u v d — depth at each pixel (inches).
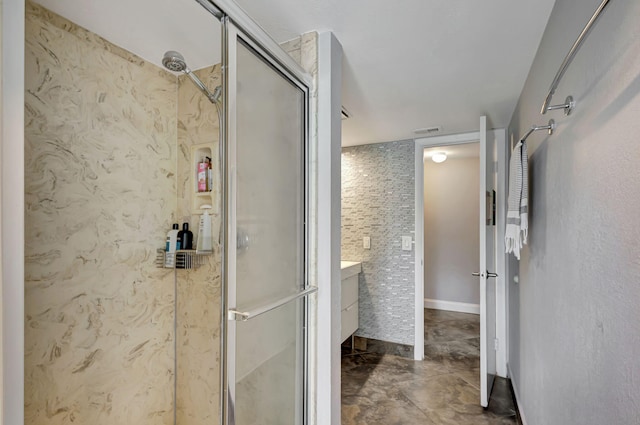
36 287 47.1
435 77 74.4
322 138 58.0
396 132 118.1
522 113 81.1
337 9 50.5
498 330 110.5
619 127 29.0
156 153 65.9
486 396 88.0
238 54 44.7
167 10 46.9
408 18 52.6
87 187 54.7
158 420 66.6
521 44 60.1
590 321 35.7
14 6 22.2
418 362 119.3
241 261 45.3
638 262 25.8
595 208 34.4
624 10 28.0
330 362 57.1
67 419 51.8
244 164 46.2
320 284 58.1
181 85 67.8
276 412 51.8
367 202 133.5
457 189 192.7
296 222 57.4
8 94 21.7
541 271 58.6
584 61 37.2
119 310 60.5
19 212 22.3
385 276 128.9
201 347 65.9
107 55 56.4
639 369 25.7
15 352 22.0
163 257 67.8
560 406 46.8
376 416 84.6
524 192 60.7
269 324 50.6
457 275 192.1
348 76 73.9
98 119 56.0
